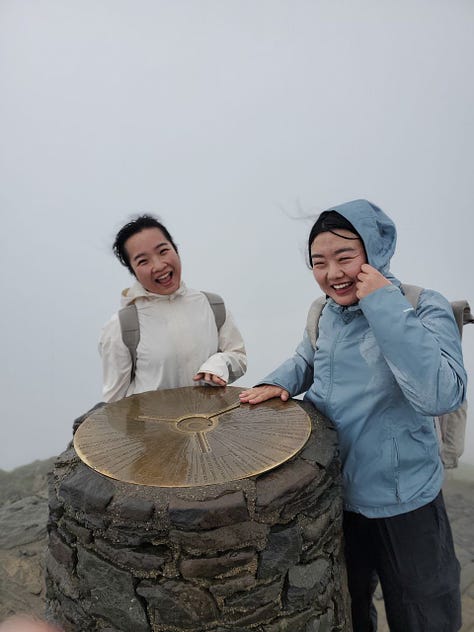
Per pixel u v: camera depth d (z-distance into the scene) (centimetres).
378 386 107
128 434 114
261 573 93
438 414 94
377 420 108
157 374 148
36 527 223
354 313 113
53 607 109
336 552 110
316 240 109
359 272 106
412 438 108
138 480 95
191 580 91
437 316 103
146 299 152
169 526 88
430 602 112
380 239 108
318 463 101
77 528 97
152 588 91
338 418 114
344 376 113
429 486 109
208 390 141
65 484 96
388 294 97
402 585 112
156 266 144
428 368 91
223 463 100
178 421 120
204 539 88
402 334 93
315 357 124
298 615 99
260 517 92
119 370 150
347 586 125
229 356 150
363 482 111
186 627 92
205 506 87
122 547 92
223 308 163
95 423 120
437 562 112
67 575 103
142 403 132
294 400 130
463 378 96
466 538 207
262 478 96
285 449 104
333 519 106
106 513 91
